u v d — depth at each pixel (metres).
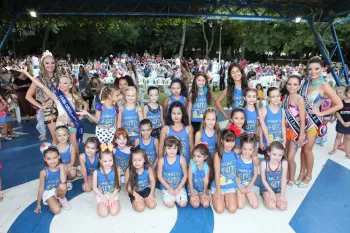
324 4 8.38
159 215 3.26
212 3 8.59
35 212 3.28
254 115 3.87
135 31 35.88
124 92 4.38
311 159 3.79
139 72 15.32
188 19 10.17
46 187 3.35
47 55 4.02
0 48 8.07
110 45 38.66
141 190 3.45
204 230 2.98
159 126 4.32
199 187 3.53
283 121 3.70
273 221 3.14
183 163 3.45
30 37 33.22
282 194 3.40
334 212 3.32
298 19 9.09
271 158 3.32
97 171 3.32
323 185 3.97
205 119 3.67
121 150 3.78
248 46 29.14
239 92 4.18
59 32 31.77
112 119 4.17
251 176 3.48
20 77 7.43
